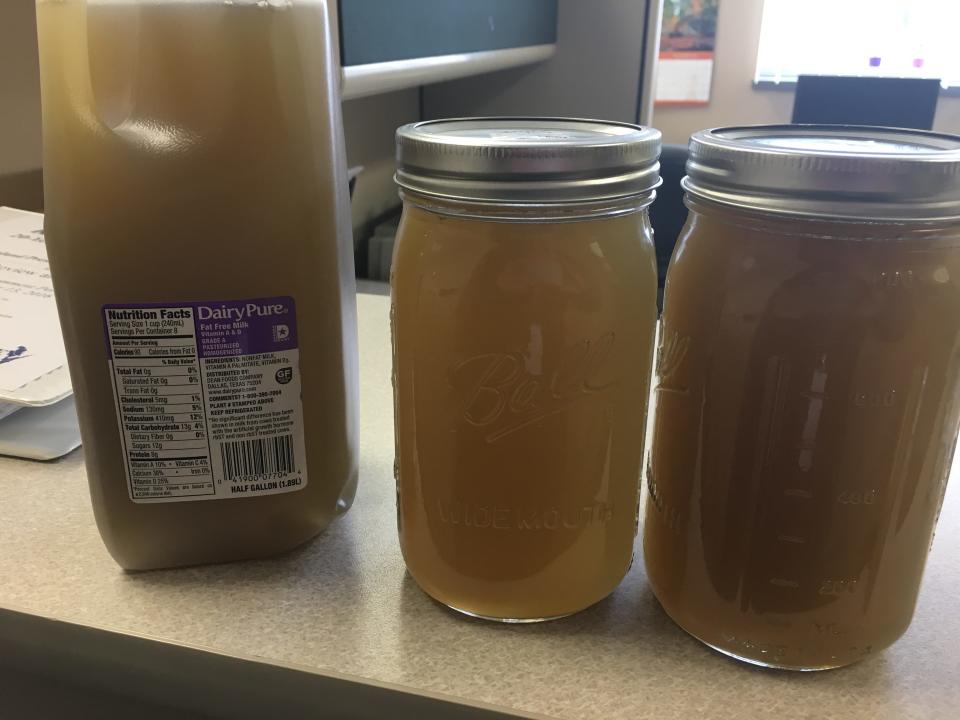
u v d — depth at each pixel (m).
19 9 0.74
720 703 0.35
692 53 2.47
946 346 0.32
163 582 0.42
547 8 1.36
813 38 2.44
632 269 0.35
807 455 0.33
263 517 0.43
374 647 0.38
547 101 1.48
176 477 0.41
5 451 0.54
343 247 0.43
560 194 0.32
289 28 0.36
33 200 0.82
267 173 0.37
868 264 0.31
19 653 0.40
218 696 0.38
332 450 0.44
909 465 0.33
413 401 0.37
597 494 0.38
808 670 0.37
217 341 0.39
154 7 0.34
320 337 0.41
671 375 0.37
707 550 0.36
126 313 0.38
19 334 0.58
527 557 0.38
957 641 0.39
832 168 0.29
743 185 0.31
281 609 0.40
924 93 1.32
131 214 0.36
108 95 0.35
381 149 1.42
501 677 0.36
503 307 0.34
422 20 0.86
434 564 0.39
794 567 0.35
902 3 2.37
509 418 0.35
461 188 0.32
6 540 0.45
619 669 0.37
